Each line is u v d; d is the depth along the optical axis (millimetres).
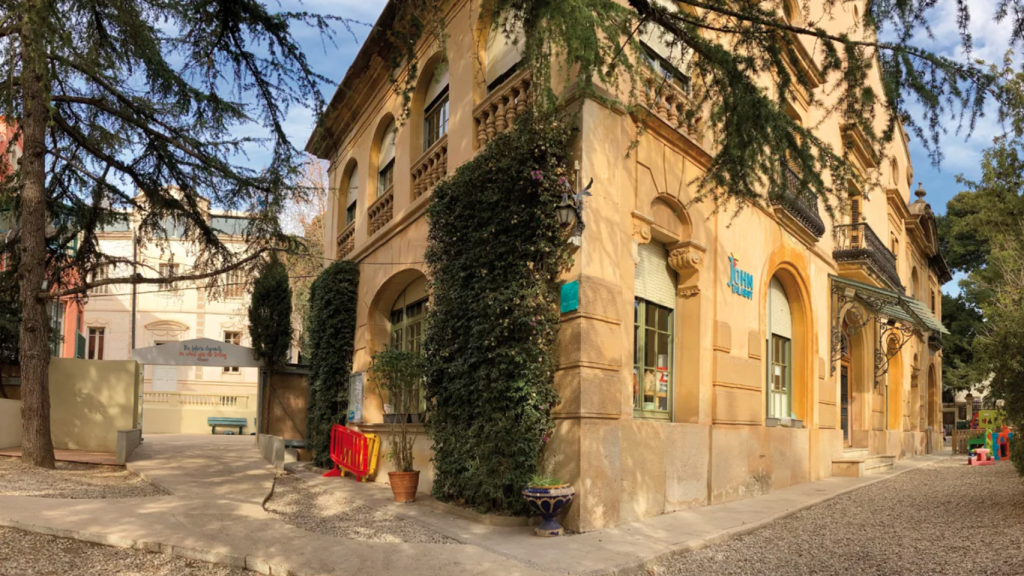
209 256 13750
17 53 10406
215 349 17016
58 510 7887
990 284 20531
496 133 10195
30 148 12367
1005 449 19406
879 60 6352
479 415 9289
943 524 8789
